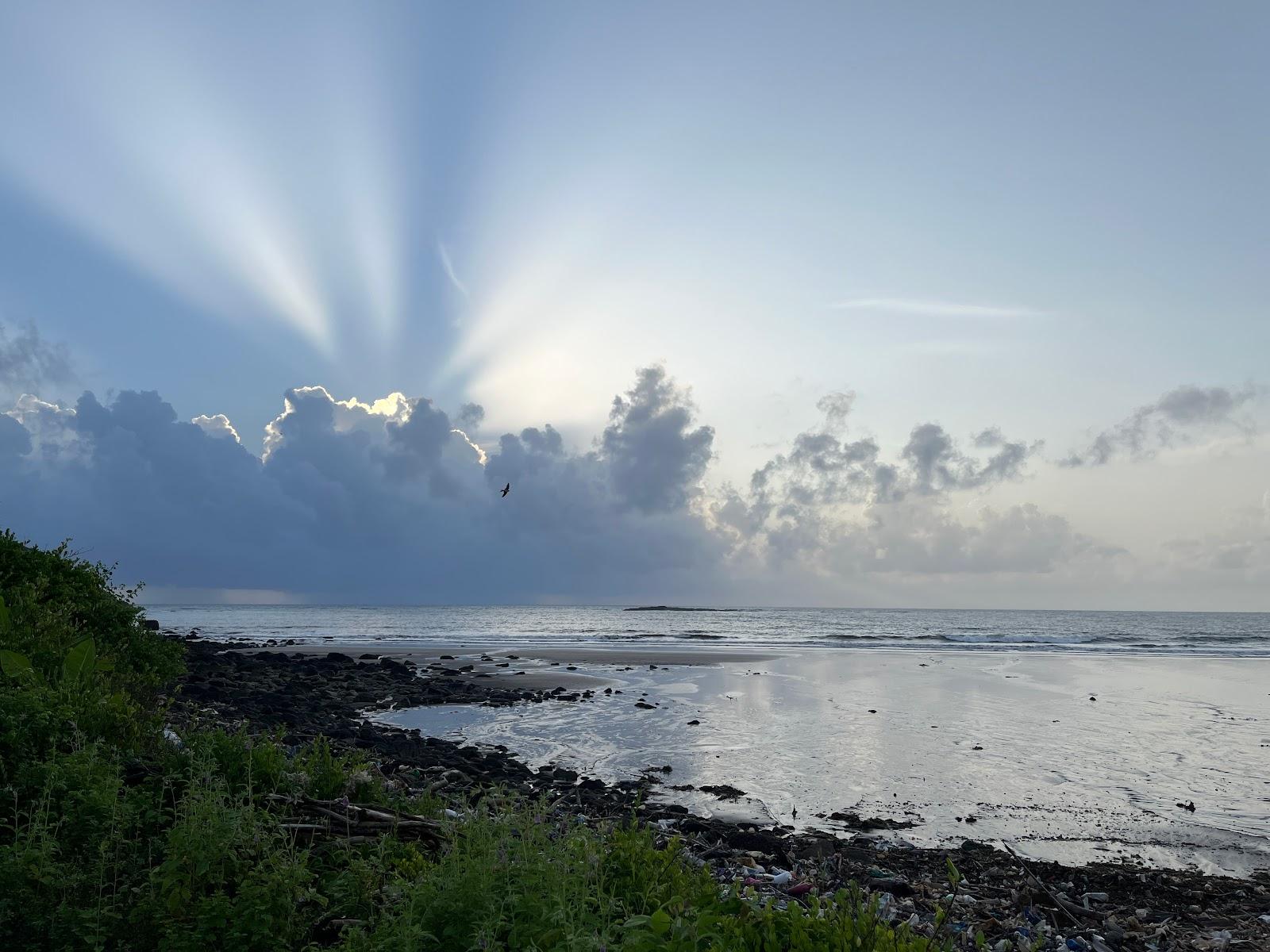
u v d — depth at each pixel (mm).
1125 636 82688
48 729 7922
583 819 9688
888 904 8992
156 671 16828
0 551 16750
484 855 5809
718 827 13180
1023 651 61031
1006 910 9703
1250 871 12211
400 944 4965
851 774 18062
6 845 5914
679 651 56188
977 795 16406
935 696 31031
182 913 5391
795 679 37031
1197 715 26719
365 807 8219
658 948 4836
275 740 10148
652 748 20703
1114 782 17562
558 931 4914
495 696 30125
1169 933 9312
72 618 16188
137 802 6734
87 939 5051
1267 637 82250
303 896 5699
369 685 32062
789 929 5395
